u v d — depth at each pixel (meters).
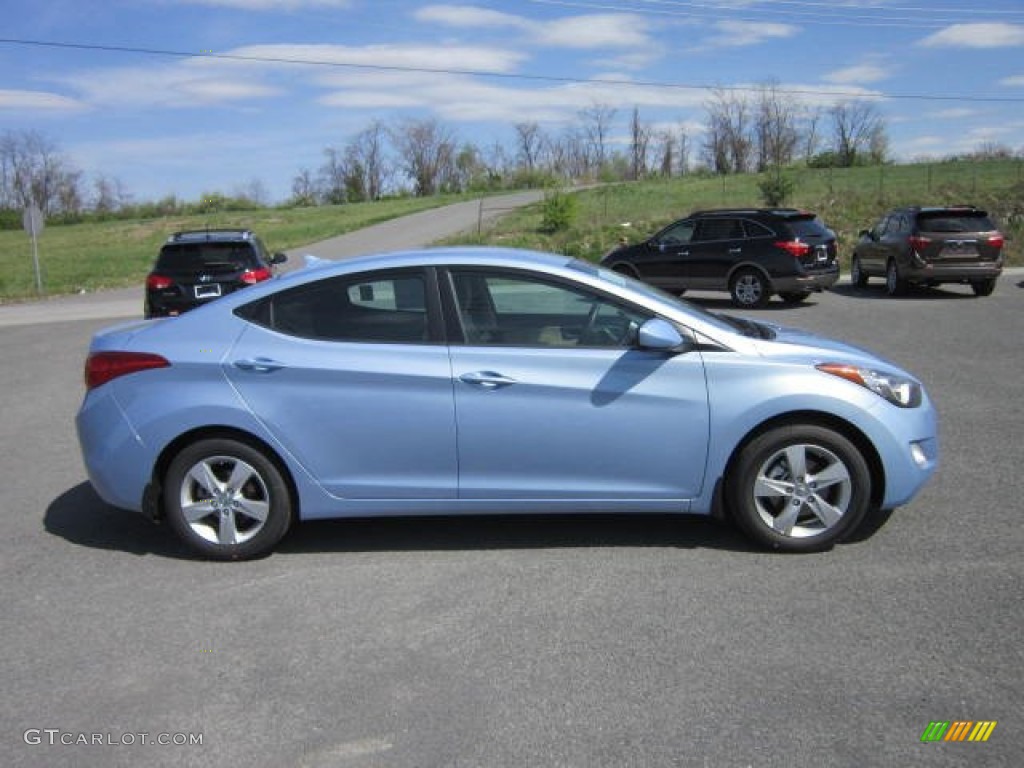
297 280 4.86
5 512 5.77
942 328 13.08
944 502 5.47
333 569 4.71
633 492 4.73
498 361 4.66
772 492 4.70
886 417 4.64
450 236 38.00
